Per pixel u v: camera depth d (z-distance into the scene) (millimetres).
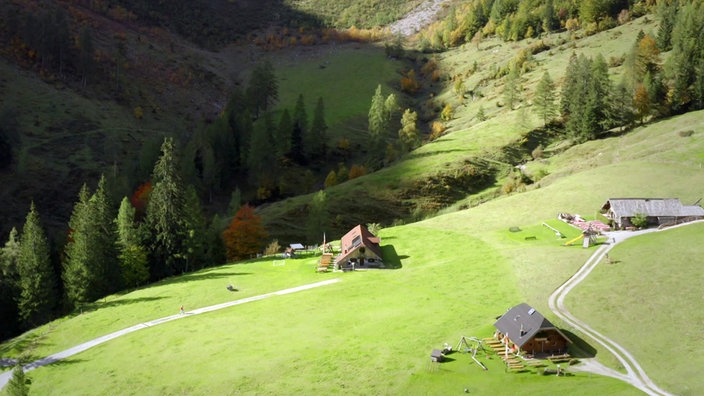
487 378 56844
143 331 79562
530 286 78688
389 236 116125
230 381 61156
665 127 150625
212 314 83312
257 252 125188
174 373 64875
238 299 89250
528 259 88938
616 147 151375
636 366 56312
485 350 62656
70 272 102312
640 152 139625
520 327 62000
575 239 94750
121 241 110750
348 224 146375
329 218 147625
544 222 108875
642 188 116062
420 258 100938
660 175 120750
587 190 121000
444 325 70062
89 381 66375
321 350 66375
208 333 75625
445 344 64312
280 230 145125
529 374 56844
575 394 51844
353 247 100562
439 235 112062
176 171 117562
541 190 128750
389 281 90812
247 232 125000
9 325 101062
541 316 61531
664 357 56875
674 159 127438
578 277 78500
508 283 81688
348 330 71688
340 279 94562
